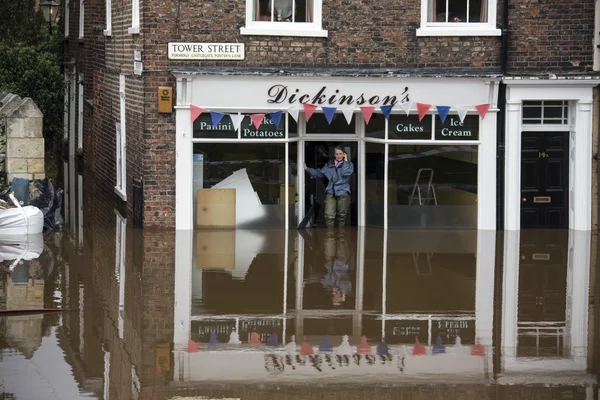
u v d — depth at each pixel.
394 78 21.80
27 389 11.62
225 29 21.62
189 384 11.89
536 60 22.19
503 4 22.02
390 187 22.64
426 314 15.23
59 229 22.25
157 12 21.42
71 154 37.34
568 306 15.77
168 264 18.56
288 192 22.62
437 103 22.05
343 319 14.90
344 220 23.00
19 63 32.38
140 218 22.30
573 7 22.09
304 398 11.49
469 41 22.14
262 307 15.54
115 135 26.53
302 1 21.97
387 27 22.02
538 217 22.81
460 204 22.61
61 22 39.44
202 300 15.91
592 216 22.62
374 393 11.67
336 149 22.67
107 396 11.44
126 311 15.16
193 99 21.64
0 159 23.81
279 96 21.75
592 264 18.95
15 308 15.12
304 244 20.78
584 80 21.92
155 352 13.13
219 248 20.19
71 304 15.50
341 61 22.02
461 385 11.97
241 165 22.38
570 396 11.62
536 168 22.72
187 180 21.95
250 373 12.33
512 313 15.33
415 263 18.97
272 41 21.81
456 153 22.47
